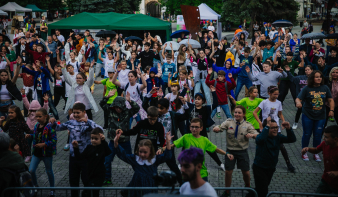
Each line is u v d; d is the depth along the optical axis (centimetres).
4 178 456
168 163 552
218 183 645
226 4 4256
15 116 634
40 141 588
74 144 536
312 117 730
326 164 498
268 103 711
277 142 525
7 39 1558
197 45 1480
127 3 3812
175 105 810
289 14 4122
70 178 559
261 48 1420
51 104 1012
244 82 1131
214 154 564
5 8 4178
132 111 659
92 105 849
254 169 535
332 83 812
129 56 1575
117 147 509
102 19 2106
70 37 1773
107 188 425
